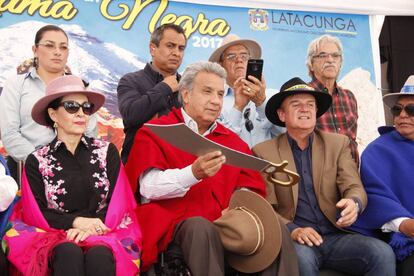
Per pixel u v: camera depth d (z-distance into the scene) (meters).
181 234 3.13
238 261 3.19
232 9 4.70
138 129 3.93
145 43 4.45
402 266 3.51
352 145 4.70
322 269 3.55
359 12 5.00
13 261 2.95
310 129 3.73
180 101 3.67
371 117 4.86
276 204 3.66
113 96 4.33
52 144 3.26
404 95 3.94
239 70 4.45
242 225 3.06
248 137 4.25
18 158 3.85
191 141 2.95
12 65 4.11
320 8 4.90
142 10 4.48
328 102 3.86
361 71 4.91
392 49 5.18
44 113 3.34
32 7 4.21
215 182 3.52
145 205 3.38
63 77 3.30
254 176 3.64
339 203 3.42
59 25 4.27
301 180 3.71
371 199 3.69
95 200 3.22
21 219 3.16
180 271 3.16
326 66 4.74
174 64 4.22
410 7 5.11
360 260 3.40
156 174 3.36
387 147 3.94
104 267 2.82
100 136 4.25
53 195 3.16
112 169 3.31
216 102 3.52
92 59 4.31
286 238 3.12
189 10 4.59
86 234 2.99
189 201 3.42
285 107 3.78
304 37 4.83
